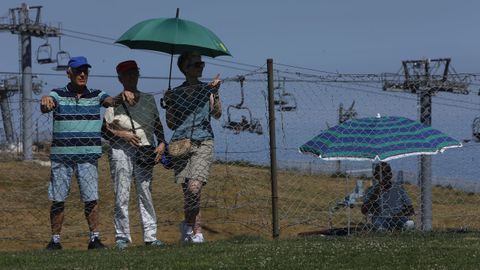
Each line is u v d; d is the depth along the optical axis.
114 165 15.78
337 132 19.14
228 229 21.14
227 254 13.85
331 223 21.55
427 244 15.29
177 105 16.19
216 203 23.98
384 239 16.59
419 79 20.06
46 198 25.28
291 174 26.92
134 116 15.85
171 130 16.23
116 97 15.52
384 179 19.73
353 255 13.78
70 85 15.38
